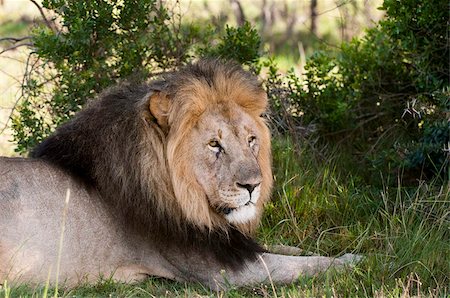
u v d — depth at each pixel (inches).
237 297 385.7
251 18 1082.7
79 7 522.3
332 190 505.7
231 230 405.4
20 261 380.5
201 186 389.1
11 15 998.4
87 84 520.7
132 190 396.2
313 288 376.5
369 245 451.5
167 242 400.5
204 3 942.4
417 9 535.2
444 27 539.5
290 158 524.1
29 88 538.9
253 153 396.2
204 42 565.9
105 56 533.6
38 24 605.0
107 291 389.4
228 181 381.1
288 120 550.3
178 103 385.7
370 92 588.4
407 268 407.2
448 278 401.4
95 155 403.5
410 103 538.9
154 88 396.2
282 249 453.7
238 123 390.6
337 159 547.2
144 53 539.5
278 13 1103.6
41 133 519.5
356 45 605.0
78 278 393.7
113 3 543.5
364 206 494.3
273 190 502.3
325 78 607.8
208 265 403.5
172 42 554.6
